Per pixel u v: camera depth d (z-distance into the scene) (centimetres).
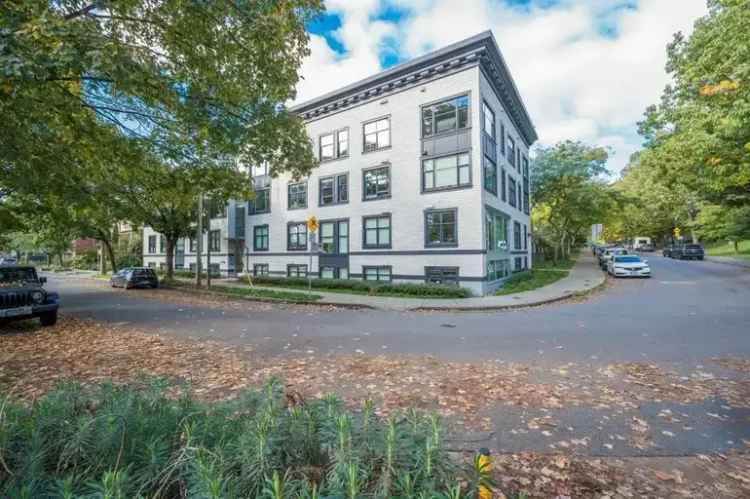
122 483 152
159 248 3734
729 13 1271
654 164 2083
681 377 554
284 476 156
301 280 2120
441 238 1802
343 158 2194
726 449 355
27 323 1117
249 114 750
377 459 170
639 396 486
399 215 1944
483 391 508
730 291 1525
